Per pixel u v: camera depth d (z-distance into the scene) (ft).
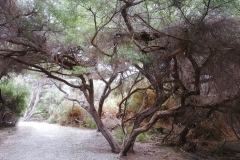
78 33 14.39
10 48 16.25
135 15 11.91
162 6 11.76
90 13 12.97
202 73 15.58
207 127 23.15
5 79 29.63
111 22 13.82
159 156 19.08
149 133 27.50
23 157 16.70
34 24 13.24
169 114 17.21
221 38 12.71
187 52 13.61
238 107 15.89
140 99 28.91
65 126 35.96
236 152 20.53
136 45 14.23
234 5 11.12
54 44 15.52
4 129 28.89
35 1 12.55
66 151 19.12
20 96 31.78
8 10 12.05
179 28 12.73
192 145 21.30
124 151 18.35
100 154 18.58
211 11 11.76
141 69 16.84
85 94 20.42
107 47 14.99
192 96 18.85
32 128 31.22
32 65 17.30
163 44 14.19
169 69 15.33
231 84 15.28
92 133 29.12
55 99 44.34
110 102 34.35
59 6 12.64
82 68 16.75
